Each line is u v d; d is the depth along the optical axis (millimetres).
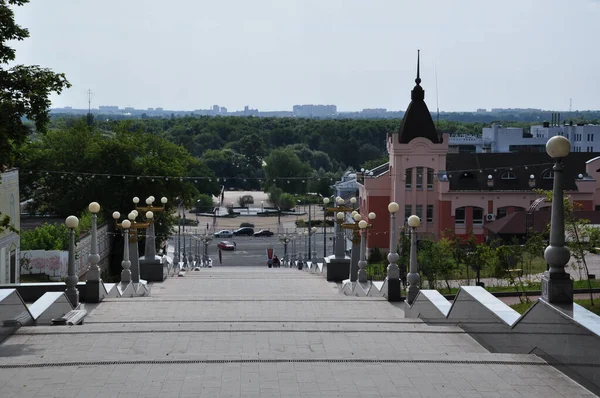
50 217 61219
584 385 10602
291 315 21141
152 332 15938
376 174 67625
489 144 107062
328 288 34344
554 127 114500
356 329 16484
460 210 60312
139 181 60469
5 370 11391
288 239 67500
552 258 11867
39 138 70375
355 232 31828
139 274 34406
